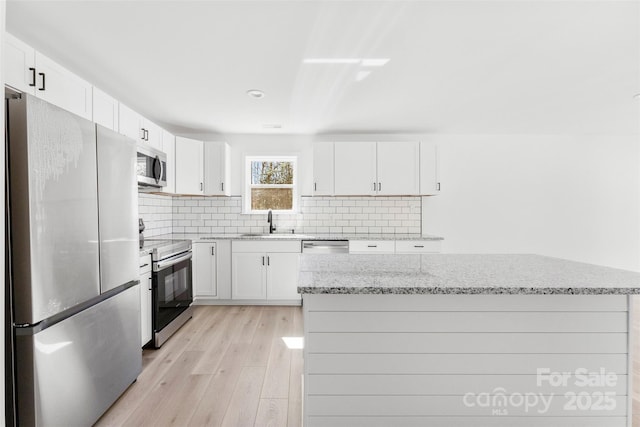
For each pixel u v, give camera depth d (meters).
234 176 4.06
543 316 1.30
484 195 4.16
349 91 2.62
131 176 1.92
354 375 1.29
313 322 1.29
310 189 4.09
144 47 1.90
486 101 2.88
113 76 2.30
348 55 2.01
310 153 4.09
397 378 1.30
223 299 3.54
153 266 2.45
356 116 3.31
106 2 1.49
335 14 1.58
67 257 1.39
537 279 1.25
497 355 1.30
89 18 1.61
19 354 1.25
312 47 1.91
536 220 4.18
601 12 1.57
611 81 2.44
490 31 1.74
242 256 3.52
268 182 4.18
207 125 3.62
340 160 3.76
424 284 1.17
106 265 1.66
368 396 1.30
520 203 4.17
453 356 1.30
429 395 1.30
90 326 1.56
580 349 1.30
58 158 1.35
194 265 3.47
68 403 1.42
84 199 1.50
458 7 1.53
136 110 3.09
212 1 1.48
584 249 4.19
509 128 3.83
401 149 3.77
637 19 1.63
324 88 2.55
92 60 2.06
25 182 1.21
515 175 4.16
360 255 1.92
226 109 3.06
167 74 2.27
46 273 1.29
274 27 1.69
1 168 1.07
